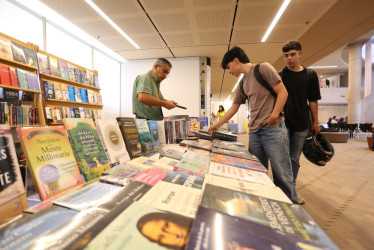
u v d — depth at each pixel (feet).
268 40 14.56
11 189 1.62
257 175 2.70
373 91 43.50
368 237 5.32
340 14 11.45
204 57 18.35
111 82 18.56
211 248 1.01
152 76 6.59
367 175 11.22
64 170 2.17
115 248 1.04
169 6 10.52
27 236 1.13
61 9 10.79
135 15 11.41
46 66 9.97
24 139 1.91
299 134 6.72
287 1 10.07
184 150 4.36
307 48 16.57
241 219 1.33
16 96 8.18
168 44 15.37
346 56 34.14
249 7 10.55
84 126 2.85
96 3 10.26
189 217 1.40
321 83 52.70
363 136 35.32
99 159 2.80
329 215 6.54
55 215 1.41
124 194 1.79
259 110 5.43
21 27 10.43
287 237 1.19
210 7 10.61
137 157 3.63
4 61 7.95
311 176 11.04
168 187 1.97
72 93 11.62
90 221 1.28
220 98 52.54
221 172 2.71
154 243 1.09
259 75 5.20
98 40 14.69
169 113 18.81
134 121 4.40
